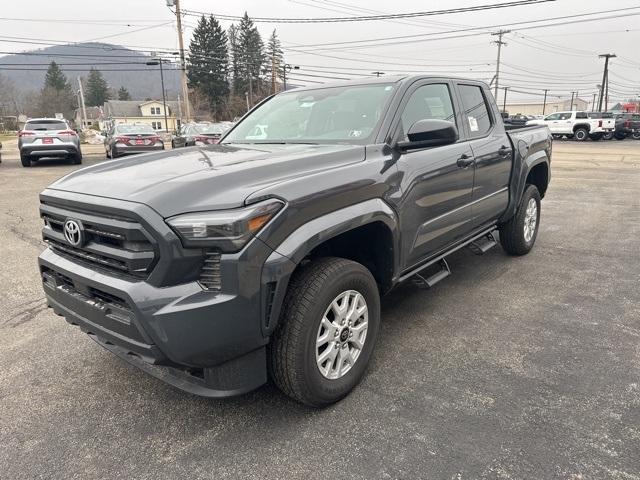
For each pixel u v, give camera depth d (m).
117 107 100.56
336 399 2.85
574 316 4.02
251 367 2.51
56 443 2.62
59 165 17.89
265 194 2.38
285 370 2.61
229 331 2.31
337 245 3.21
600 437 2.53
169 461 2.46
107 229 2.41
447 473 2.31
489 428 2.62
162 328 2.24
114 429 2.72
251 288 2.31
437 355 3.41
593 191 10.72
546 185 6.00
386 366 3.27
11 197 10.37
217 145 3.81
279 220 2.39
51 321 4.13
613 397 2.87
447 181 3.74
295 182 2.54
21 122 73.81
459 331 3.78
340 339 2.83
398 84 3.66
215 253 2.29
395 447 2.50
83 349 3.64
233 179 2.49
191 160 2.99
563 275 5.02
